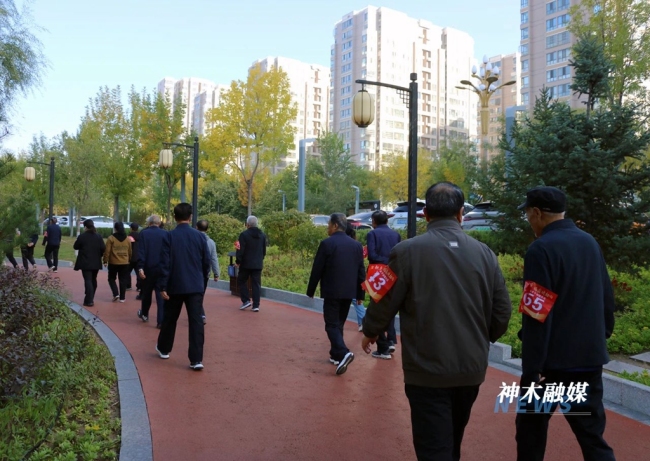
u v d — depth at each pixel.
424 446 2.85
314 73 129.38
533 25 67.69
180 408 5.03
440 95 108.56
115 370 6.19
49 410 4.52
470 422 4.84
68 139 32.56
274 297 12.39
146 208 57.91
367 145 99.62
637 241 9.00
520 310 3.08
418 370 2.89
